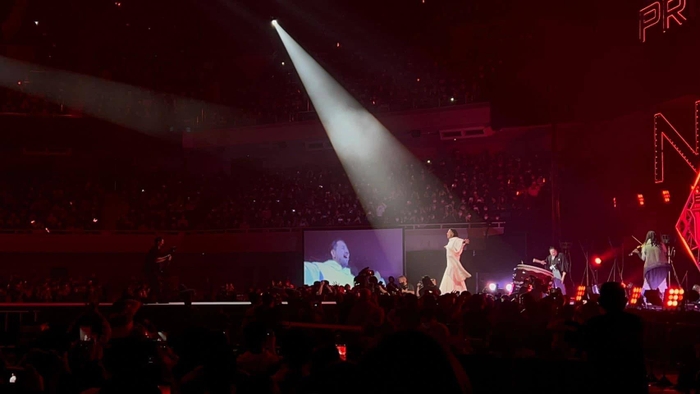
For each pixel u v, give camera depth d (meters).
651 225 22.91
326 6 34.62
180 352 4.89
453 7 32.19
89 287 24.47
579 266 24.84
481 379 7.43
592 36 24.38
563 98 24.95
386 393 1.52
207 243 30.91
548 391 7.22
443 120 29.25
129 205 32.34
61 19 33.34
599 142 27.02
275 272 30.55
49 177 33.41
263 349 6.40
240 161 34.97
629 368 6.16
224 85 35.50
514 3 29.91
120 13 34.31
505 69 27.52
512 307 10.34
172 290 18.95
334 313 16.84
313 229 27.94
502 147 31.16
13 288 25.45
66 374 6.33
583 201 26.27
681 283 20.72
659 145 22.25
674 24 20.16
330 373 2.54
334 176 32.44
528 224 26.02
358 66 33.34
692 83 19.41
